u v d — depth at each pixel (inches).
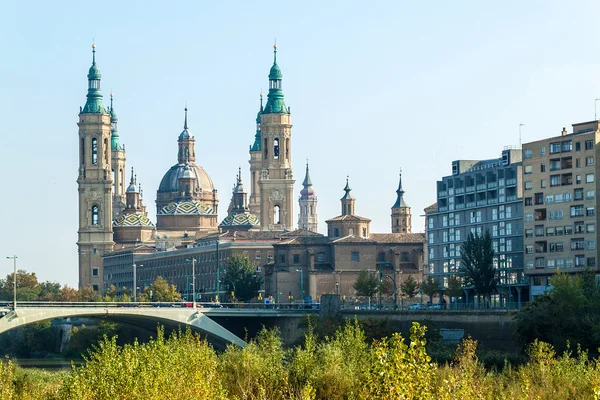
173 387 5216.5
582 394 5812.0
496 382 6382.9
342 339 6643.7
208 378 5438.0
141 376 5236.2
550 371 6181.1
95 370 5369.1
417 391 4035.4
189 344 6136.8
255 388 6102.4
